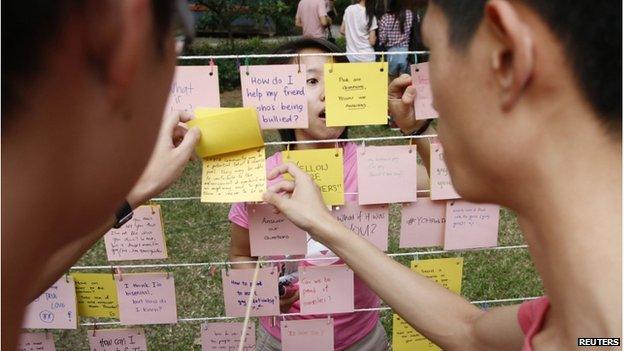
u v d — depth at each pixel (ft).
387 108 3.78
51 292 4.26
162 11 1.42
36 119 1.35
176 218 11.13
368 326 4.87
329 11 22.16
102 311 4.37
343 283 4.31
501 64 1.59
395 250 8.79
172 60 1.54
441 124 1.90
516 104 1.62
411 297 3.45
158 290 4.29
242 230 4.53
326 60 4.31
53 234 1.50
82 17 1.28
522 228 1.89
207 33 27.63
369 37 15.90
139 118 1.48
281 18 26.78
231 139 3.69
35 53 1.29
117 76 1.35
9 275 1.42
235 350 4.51
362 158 3.95
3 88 1.30
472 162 1.81
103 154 1.45
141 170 1.60
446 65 1.76
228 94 13.69
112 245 4.13
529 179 1.70
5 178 1.36
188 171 12.44
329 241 3.67
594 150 1.59
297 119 3.81
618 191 1.59
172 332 7.97
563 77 1.55
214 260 9.57
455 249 4.28
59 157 1.40
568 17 1.49
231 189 3.75
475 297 8.73
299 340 4.50
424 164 4.39
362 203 4.03
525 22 1.53
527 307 2.59
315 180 3.93
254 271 4.25
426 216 4.19
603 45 1.50
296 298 4.64
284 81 3.75
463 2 1.66
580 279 1.62
